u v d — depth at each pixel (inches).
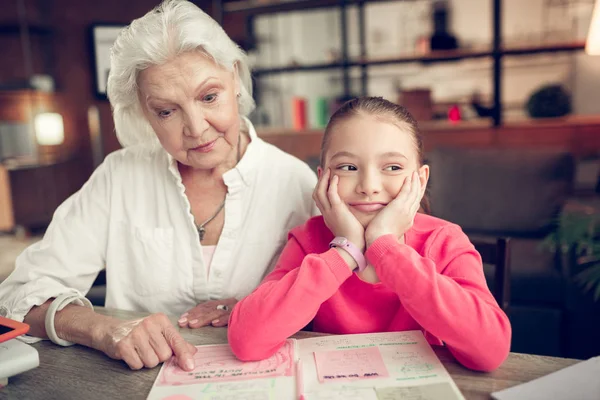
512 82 219.0
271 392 24.9
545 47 131.3
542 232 105.0
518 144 128.5
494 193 108.1
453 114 140.5
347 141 31.6
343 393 24.2
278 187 43.9
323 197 33.1
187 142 35.8
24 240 180.9
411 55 147.2
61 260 41.6
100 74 182.4
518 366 27.1
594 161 124.3
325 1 150.3
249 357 28.4
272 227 43.2
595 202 93.9
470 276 31.6
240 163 42.1
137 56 33.0
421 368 26.4
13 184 183.8
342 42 154.6
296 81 255.1
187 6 34.7
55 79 196.2
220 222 42.9
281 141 139.6
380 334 30.6
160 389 25.9
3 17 192.5
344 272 30.4
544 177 105.6
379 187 31.5
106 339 30.4
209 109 34.8
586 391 23.5
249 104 43.5
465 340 26.7
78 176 202.5
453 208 110.9
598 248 77.7
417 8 226.7
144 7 203.2
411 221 32.1
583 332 82.1
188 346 29.6
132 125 43.0
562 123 126.1
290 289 29.6
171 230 42.8
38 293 35.1
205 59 33.9
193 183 42.9
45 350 32.1
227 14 173.0
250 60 41.4
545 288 86.7
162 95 33.7
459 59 143.3
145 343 29.2
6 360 27.0
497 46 134.1
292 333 29.3
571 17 203.0
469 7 221.9
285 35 254.4
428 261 29.6
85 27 193.5
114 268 43.8
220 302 37.6
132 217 43.4
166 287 42.9
